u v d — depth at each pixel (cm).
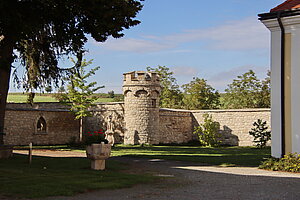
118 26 1438
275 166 1173
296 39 1216
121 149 2344
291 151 1208
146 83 2989
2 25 1326
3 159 1359
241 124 3133
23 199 684
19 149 2158
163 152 2044
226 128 3212
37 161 1314
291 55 1224
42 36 1586
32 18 1335
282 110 1227
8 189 749
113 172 1088
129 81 3016
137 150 2230
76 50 1591
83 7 1349
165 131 3216
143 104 2983
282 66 1235
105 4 1330
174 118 3316
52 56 1677
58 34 1527
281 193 765
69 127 3130
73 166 1205
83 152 2003
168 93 5469
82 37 1499
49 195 721
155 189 823
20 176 921
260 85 4803
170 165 1357
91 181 891
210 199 704
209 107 5241
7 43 1464
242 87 4909
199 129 3169
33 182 834
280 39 1244
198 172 1141
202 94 5244
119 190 806
